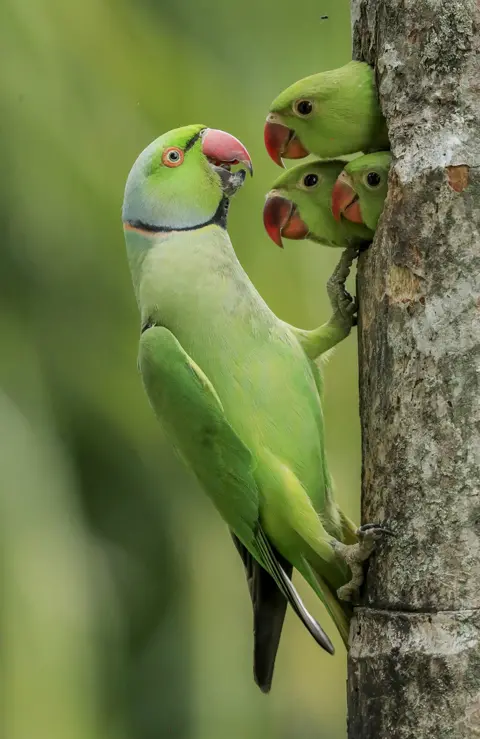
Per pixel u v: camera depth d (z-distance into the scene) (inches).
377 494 219.3
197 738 495.8
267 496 254.1
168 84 418.3
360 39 247.6
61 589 376.5
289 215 263.3
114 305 430.6
